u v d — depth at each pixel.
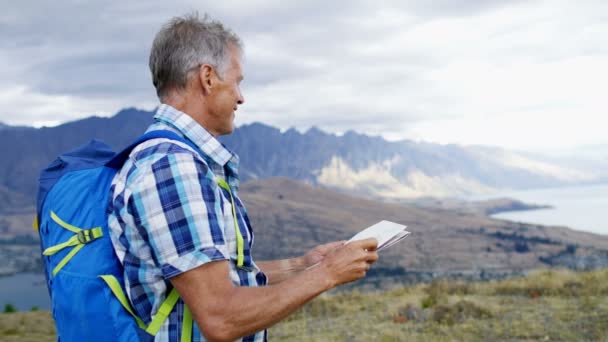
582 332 8.02
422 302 11.71
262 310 1.92
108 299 1.97
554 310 9.81
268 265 2.78
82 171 2.28
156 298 1.99
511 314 9.76
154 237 1.92
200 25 2.28
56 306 2.07
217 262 1.93
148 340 1.99
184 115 2.21
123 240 2.01
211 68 2.25
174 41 2.25
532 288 12.51
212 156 2.18
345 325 10.20
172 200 1.93
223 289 1.91
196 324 2.04
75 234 2.06
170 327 2.00
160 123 2.22
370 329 9.53
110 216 2.04
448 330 8.81
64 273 2.04
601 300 10.21
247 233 2.23
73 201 2.12
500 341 7.91
